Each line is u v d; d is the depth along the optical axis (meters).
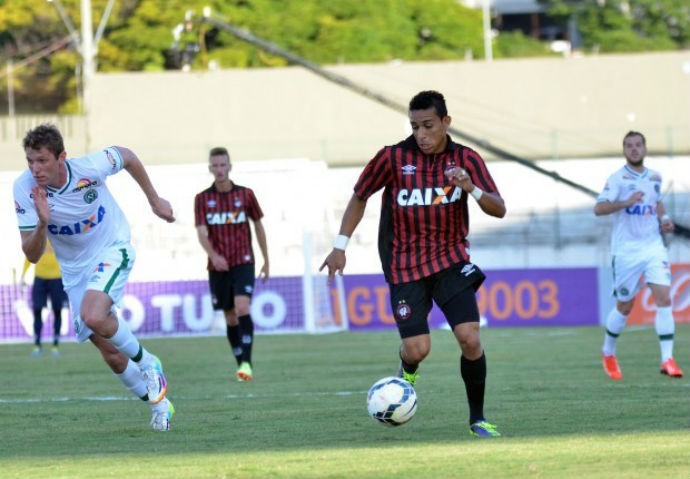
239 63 164.88
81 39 159.75
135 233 71.75
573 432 25.78
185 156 147.62
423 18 192.50
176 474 20.95
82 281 27.39
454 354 52.00
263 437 26.23
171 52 162.62
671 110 152.88
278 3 177.25
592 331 67.88
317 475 20.52
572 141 144.50
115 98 149.50
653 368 44.19
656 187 41.22
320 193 79.62
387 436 25.88
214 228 43.31
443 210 24.98
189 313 71.94
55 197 26.17
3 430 28.66
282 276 71.94
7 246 71.19
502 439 24.81
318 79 151.38
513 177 126.31
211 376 44.12
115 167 27.09
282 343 62.78
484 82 152.38
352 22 179.50
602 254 94.69
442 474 20.38
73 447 25.34
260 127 151.12
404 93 151.75
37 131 25.41
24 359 56.12
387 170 25.30
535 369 44.03
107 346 27.92
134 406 33.78
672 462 21.20
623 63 153.12
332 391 37.31
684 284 74.56
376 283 75.19
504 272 74.94
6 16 158.62
